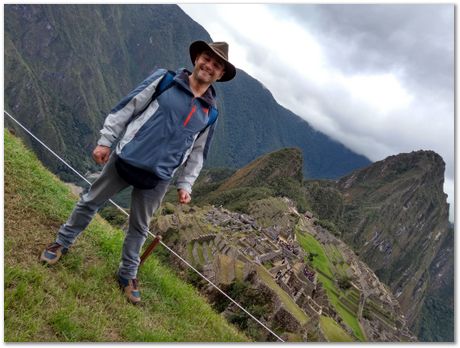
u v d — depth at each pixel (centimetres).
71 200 331
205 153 247
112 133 222
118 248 289
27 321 181
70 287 218
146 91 220
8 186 277
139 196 232
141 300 262
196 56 232
